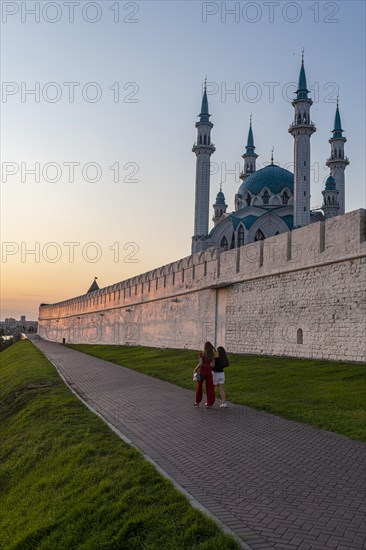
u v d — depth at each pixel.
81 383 21.52
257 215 58.78
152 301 43.31
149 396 16.83
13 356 51.41
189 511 6.48
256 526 6.03
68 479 8.98
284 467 8.34
